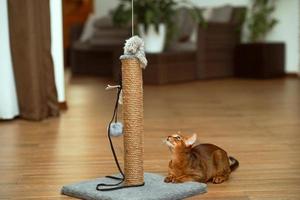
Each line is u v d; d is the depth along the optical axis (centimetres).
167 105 459
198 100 487
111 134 212
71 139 319
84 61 759
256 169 247
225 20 697
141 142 209
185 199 203
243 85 605
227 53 697
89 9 884
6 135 332
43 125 365
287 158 269
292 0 696
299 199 204
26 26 374
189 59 654
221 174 225
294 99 487
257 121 379
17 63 379
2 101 379
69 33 848
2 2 374
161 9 629
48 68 389
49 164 260
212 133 337
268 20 710
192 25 702
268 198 205
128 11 625
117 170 248
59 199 206
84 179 233
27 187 222
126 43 204
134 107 205
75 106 452
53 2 404
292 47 701
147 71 623
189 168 218
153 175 227
